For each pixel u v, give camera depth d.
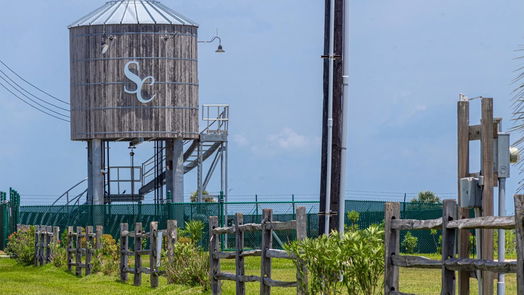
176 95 64.44
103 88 63.91
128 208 55.62
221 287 27.47
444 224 15.54
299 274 20.19
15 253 53.38
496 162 16.27
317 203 52.41
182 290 29.03
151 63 64.06
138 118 63.91
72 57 65.12
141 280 35.00
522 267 12.30
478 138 16.58
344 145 25.19
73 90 65.12
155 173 68.38
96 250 39.38
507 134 16.27
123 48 63.84
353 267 18.25
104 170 65.62
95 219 56.66
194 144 67.25
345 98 25.20
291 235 50.69
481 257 16.44
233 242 51.84
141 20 63.88
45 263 46.84
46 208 60.34
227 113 66.12
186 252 30.80
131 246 54.81
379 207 49.97
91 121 64.25
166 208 53.50
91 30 64.12
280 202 52.56
